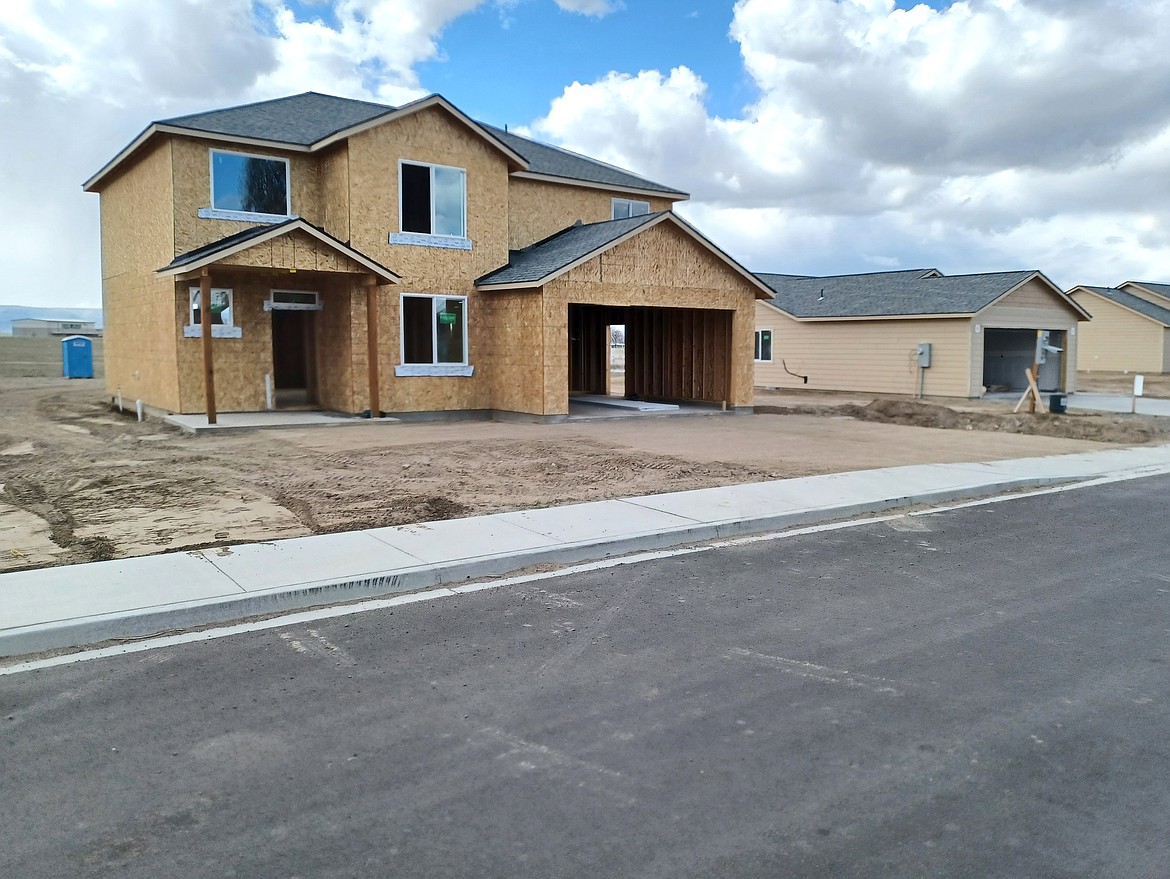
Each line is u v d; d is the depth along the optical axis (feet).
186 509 31.73
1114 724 15.21
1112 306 153.07
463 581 23.95
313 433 54.90
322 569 23.48
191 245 59.67
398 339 64.28
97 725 14.96
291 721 15.12
